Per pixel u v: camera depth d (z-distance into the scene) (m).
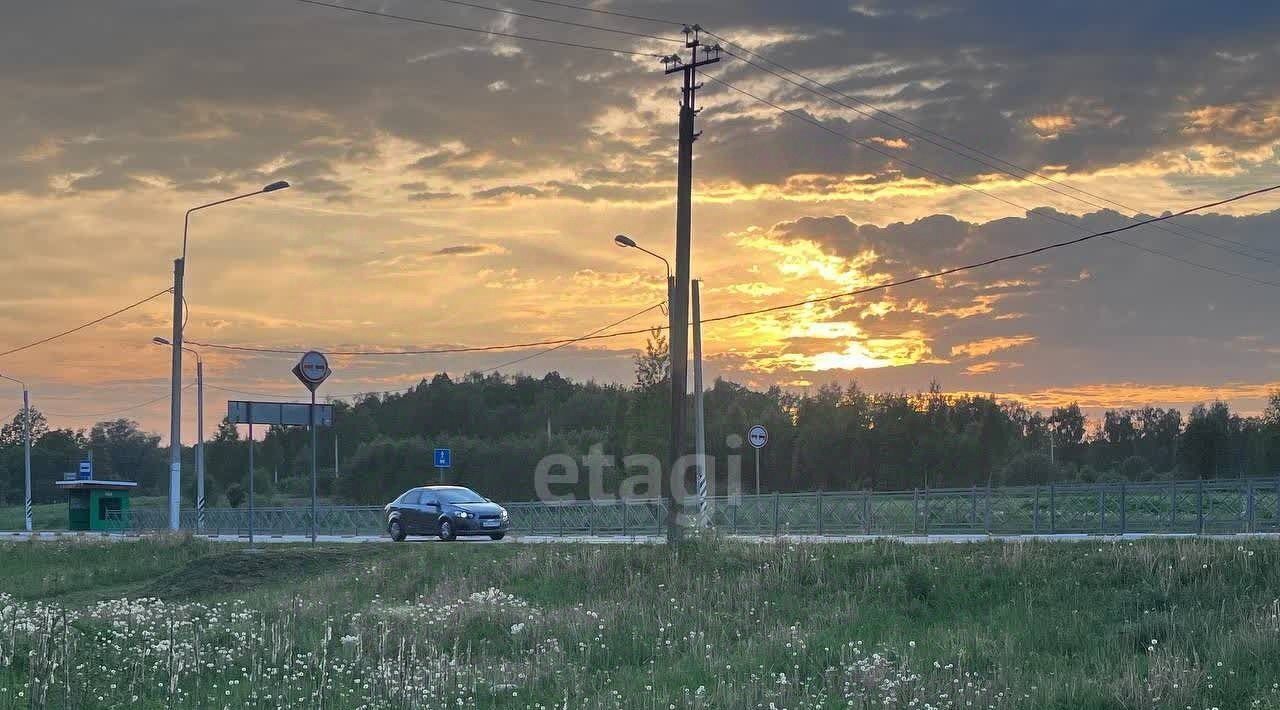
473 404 119.19
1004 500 33.75
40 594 27.56
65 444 129.62
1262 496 29.05
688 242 27.69
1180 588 18.62
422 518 35.28
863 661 14.49
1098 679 14.12
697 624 18.12
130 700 12.92
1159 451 119.00
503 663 15.30
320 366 28.25
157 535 35.59
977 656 15.66
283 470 119.12
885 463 98.19
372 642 16.77
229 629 17.58
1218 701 13.20
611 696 13.40
